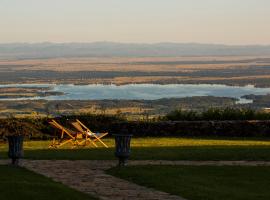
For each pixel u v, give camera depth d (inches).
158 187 641.6
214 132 1273.4
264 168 755.4
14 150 780.0
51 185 614.9
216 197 598.9
